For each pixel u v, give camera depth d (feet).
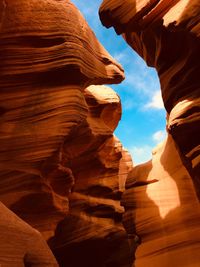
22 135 38.88
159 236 40.50
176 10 33.04
